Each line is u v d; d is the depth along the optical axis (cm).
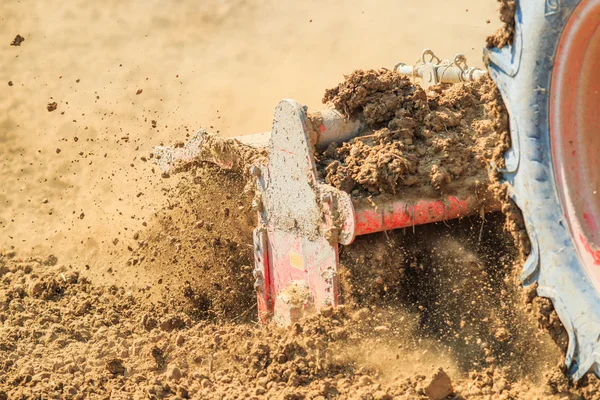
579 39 952
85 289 1773
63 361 1374
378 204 1249
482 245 1295
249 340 1315
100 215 2452
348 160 1314
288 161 1353
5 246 2284
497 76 1059
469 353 1173
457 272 1275
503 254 1272
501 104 1072
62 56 3747
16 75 3622
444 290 1266
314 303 1327
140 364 1341
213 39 3747
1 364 1393
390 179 1252
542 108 1003
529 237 1052
